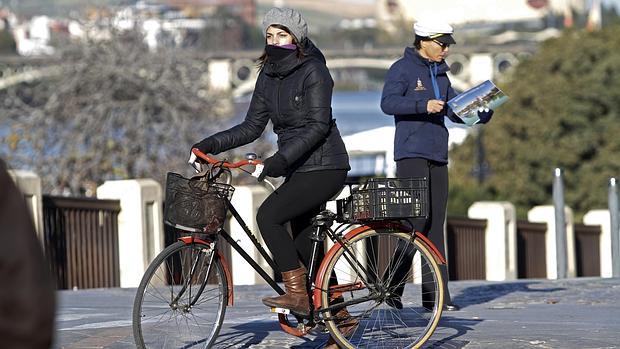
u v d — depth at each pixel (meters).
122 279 27.47
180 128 59.53
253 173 12.23
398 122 16.70
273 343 14.16
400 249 13.15
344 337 12.88
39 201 24.64
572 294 20.64
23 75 64.31
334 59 187.12
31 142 57.56
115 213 27.47
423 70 16.53
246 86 139.75
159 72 62.38
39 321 5.26
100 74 60.44
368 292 13.02
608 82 101.56
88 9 65.38
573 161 99.94
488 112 15.70
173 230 29.30
